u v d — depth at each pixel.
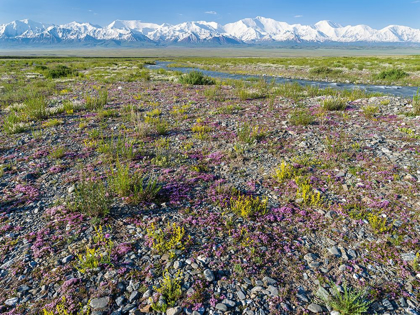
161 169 9.86
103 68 64.31
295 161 10.20
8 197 7.99
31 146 12.32
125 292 4.81
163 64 92.25
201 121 16.11
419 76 40.31
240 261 5.54
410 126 13.80
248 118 16.75
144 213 7.20
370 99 20.81
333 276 5.17
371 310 4.46
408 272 5.19
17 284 4.99
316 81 40.44
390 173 8.84
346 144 11.61
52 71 46.25
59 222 6.80
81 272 5.21
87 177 9.12
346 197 7.81
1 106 21.55
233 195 8.06
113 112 18.42
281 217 7.06
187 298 4.66
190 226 6.68
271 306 4.52
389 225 6.44
